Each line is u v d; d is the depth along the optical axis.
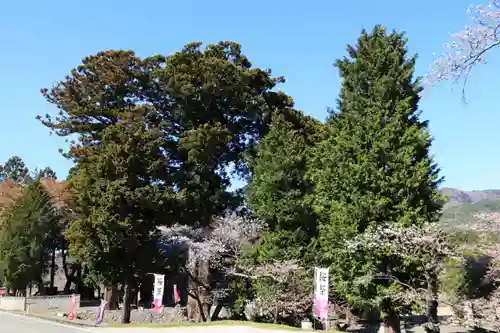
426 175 22.36
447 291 21.31
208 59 33.62
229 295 30.23
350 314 30.38
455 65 8.48
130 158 30.23
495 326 18.61
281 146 29.20
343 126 25.67
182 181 33.78
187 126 35.06
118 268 30.75
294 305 26.27
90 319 32.50
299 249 26.73
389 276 20.78
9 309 35.47
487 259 21.55
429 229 19.53
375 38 25.27
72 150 33.69
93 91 36.78
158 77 34.97
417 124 24.19
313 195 27.23
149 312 36.66
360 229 22.23
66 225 46.53
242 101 35.16
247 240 30.48
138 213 30.95
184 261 32.84
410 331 27.66
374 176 22.06
